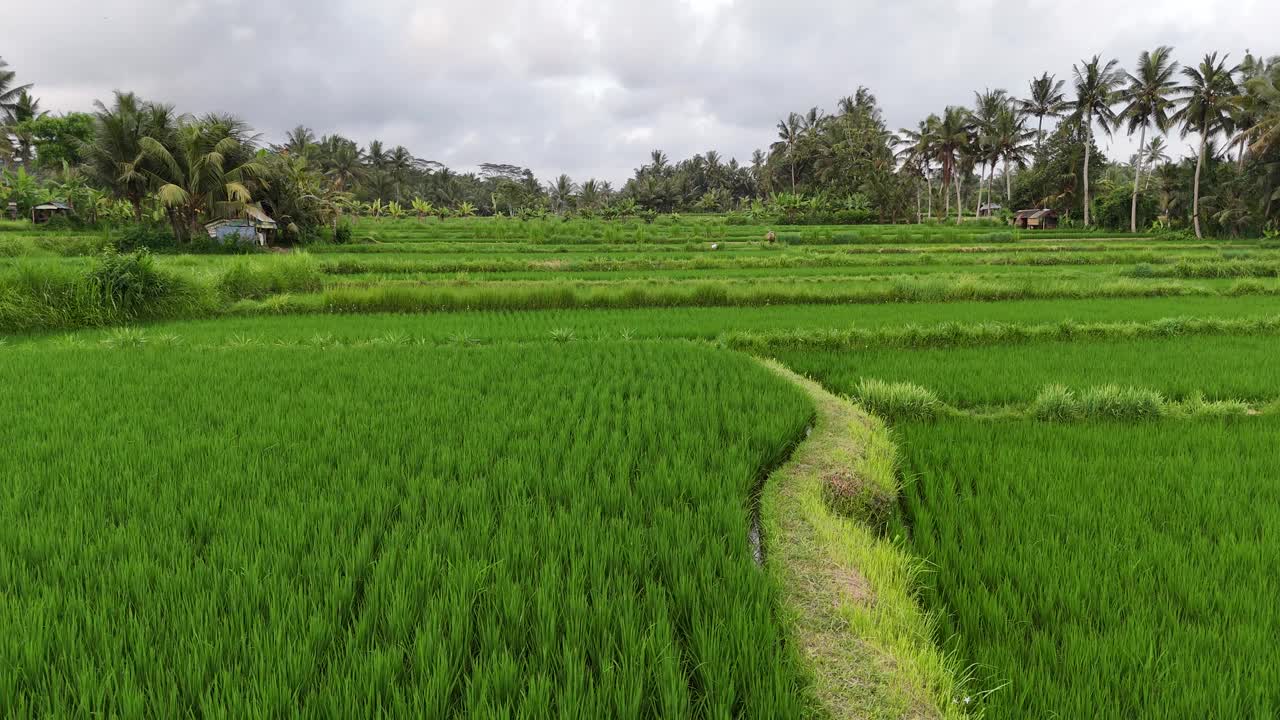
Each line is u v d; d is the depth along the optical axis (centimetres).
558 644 274
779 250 3919
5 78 5428
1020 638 321
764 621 295
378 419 594
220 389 711
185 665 247
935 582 380
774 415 625
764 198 9994
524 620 290
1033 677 292
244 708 228
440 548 352
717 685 254
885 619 320
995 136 6425
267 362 872
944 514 475
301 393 696
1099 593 360
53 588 297
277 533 356
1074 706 275
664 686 248
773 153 9062
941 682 280
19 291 1349
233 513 382
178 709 231
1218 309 1582
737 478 465
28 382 734
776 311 1581
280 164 4147
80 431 547
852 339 1180
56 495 407
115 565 321
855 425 652
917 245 4228
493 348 999
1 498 402
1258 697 273
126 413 606
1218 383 854
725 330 1288
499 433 560
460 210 9831
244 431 557
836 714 260
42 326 1340
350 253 3750
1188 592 354
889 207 6938
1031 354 1057
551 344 1036
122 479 436
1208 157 5019
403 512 392
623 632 276
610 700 243
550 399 686
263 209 4166
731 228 5919
